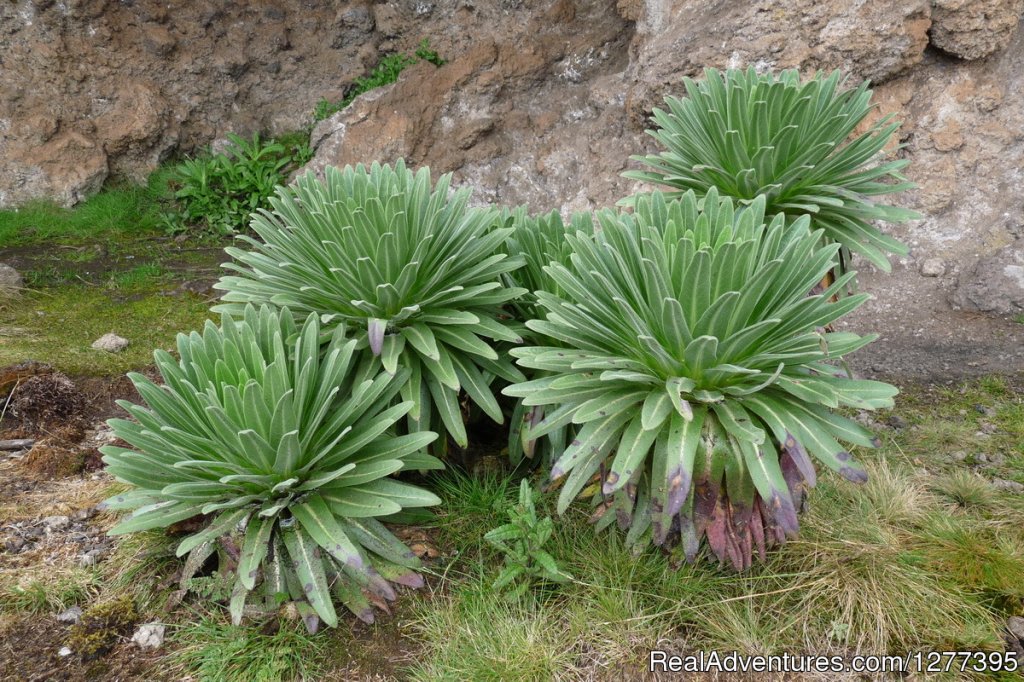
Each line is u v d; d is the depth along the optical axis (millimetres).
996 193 4676
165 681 2188
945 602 2379
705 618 2340
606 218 2346
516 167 5879
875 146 2967
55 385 3496
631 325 2197
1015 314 4348
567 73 6035
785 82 3102
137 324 4457
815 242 2281
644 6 5434
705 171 3047
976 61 4621
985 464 3146
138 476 2248
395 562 2387
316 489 2363
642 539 2432
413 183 2764
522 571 2422
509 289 2721
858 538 2584
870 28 4430
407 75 5980
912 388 3744
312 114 6527
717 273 2139
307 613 2277
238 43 6246
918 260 4766
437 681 2158
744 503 2230
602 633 2314
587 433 2203
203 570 2529
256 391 2090
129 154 6082
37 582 2459
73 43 5742
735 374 2168
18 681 2182
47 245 5516
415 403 2539
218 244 5684
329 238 2590
